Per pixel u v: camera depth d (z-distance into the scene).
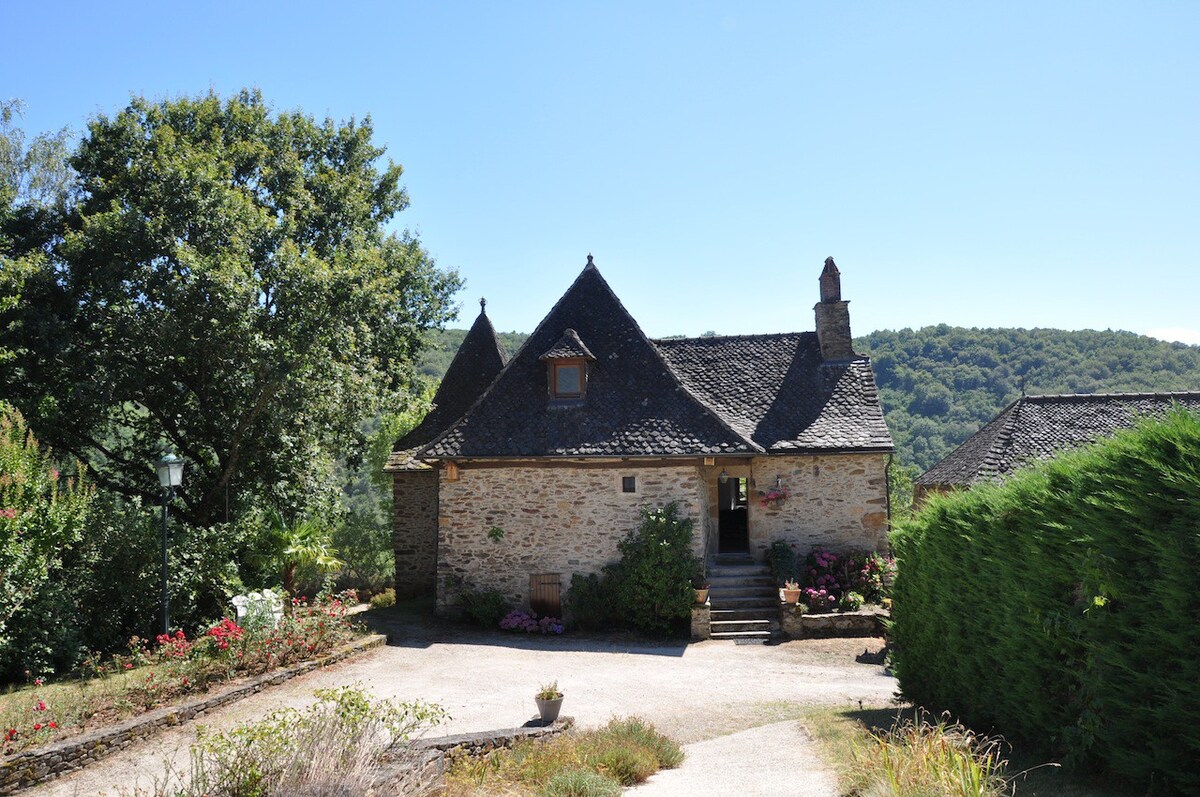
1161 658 5.66
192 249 17.64
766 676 13.42
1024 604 7.32
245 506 19.78
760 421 19.80
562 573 17.44
